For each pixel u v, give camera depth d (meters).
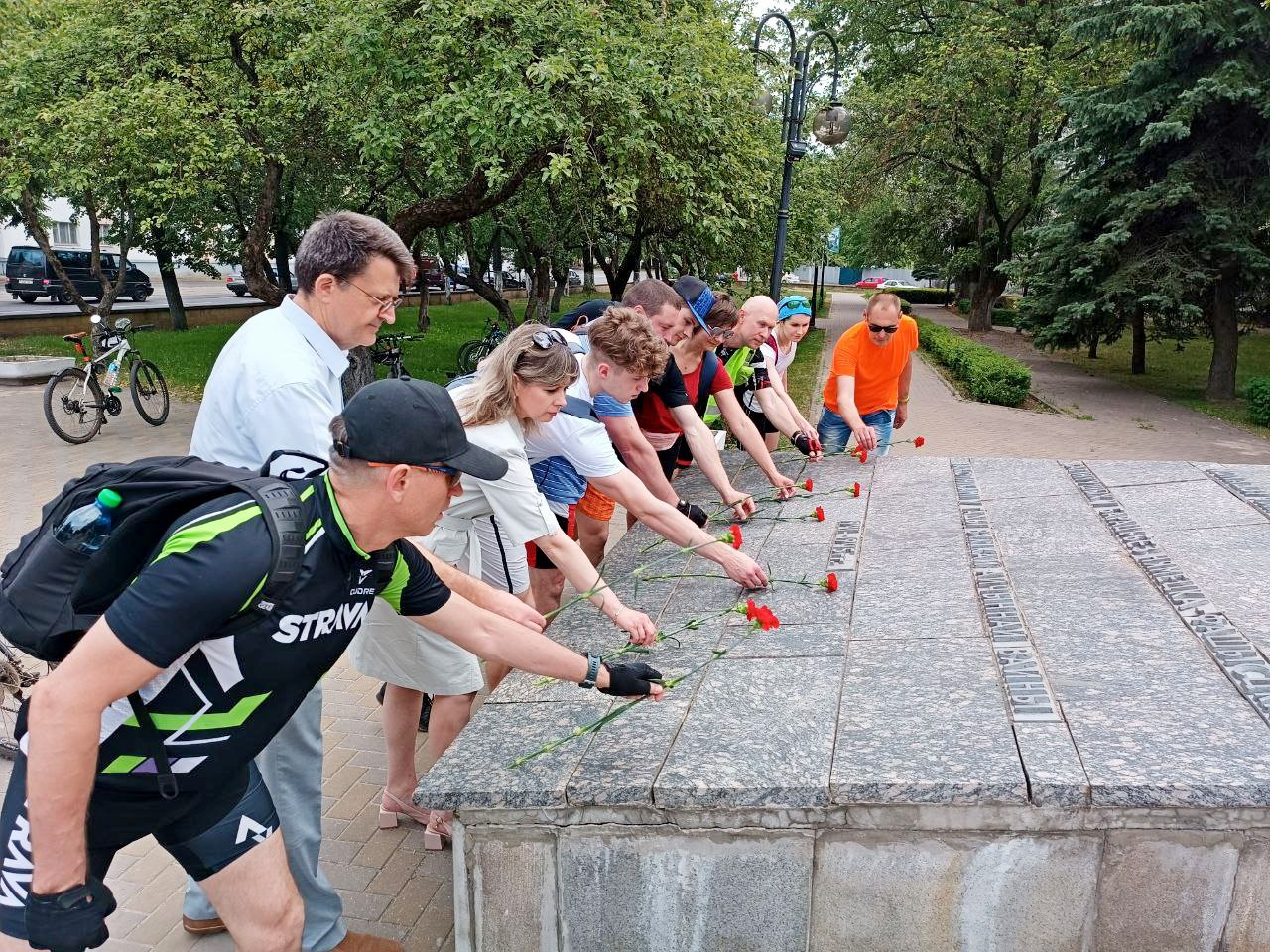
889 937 1.99
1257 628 2.61
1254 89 12.88
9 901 1.64
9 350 16.17
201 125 8.95
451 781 2.02
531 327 2.63
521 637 1.99
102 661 1.42
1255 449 11.19
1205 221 13.55
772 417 5.00
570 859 2.03
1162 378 17.28
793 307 5.19
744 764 2.01
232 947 2.76
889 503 4.17
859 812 1.93
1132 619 2.74
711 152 8.73
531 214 12.11
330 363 2.36
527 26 7.24
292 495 1.58
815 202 14.34
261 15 8.84
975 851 1.92
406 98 7.71
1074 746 2.00
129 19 9.36
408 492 1.58
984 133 21.86
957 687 2.33
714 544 3.06
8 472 8.45
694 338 3.90
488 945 2.12
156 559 1.47
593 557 4.15
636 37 8.17
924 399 14.74
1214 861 1.87
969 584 3.09
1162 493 4.10
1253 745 1.98
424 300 21.45
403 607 1.89
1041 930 1.95
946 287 40.25
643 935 2.06
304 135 10.13
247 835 1.88
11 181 10.12
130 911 2.93
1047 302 15.50
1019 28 20.66
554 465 3.26
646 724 2.24
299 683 1.70
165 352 17.12
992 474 4.61
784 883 1.99
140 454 9.32
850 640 2.69
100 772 1.63
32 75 9.75
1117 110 13.98
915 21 24.22
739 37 12.50
